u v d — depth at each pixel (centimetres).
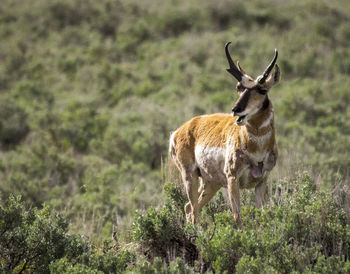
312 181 2552
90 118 5912
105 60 8506
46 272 2059
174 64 8144
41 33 9812
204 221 2614
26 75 8050
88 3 10788
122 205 3584
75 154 5097
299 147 4544
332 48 8831
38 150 4806
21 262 2139
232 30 9369
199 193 2767
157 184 4125
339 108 6325
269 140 2258
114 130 5400
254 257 1938
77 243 2195
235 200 2284
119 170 4512
